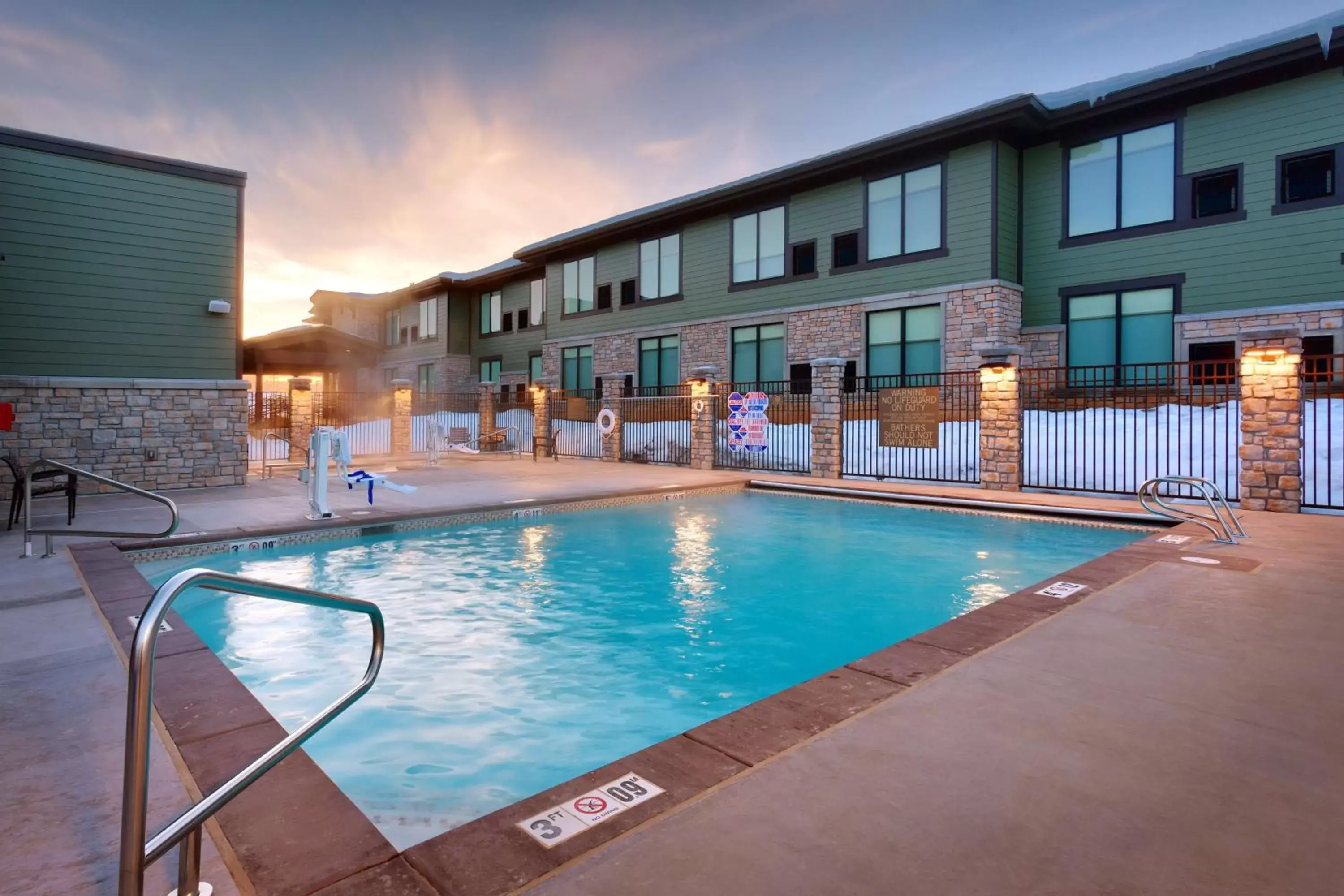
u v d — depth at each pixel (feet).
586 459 66.33
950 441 50.31
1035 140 52.19
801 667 16.40
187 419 40.04
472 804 10.52
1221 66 43.55
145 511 31.63
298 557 26.30
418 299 109.29
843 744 9.39
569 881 6.48
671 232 73.87
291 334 87.51
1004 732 9.75
